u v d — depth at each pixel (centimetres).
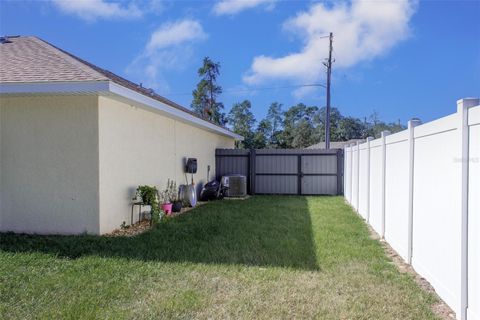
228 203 1197
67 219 684
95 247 580
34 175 691
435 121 400
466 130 326
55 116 682
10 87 628
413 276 457
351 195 1141
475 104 326
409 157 498
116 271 461
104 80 617
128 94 692
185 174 1183
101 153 680
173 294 391
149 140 903
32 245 590
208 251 562
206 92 3638
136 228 760
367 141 830
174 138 1085
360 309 358
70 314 340
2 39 890
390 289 410
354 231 727
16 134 695
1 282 420
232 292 398
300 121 4766
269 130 4725
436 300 383
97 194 675
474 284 313
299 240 642
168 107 902
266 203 1193
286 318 340
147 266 482
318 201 1251
